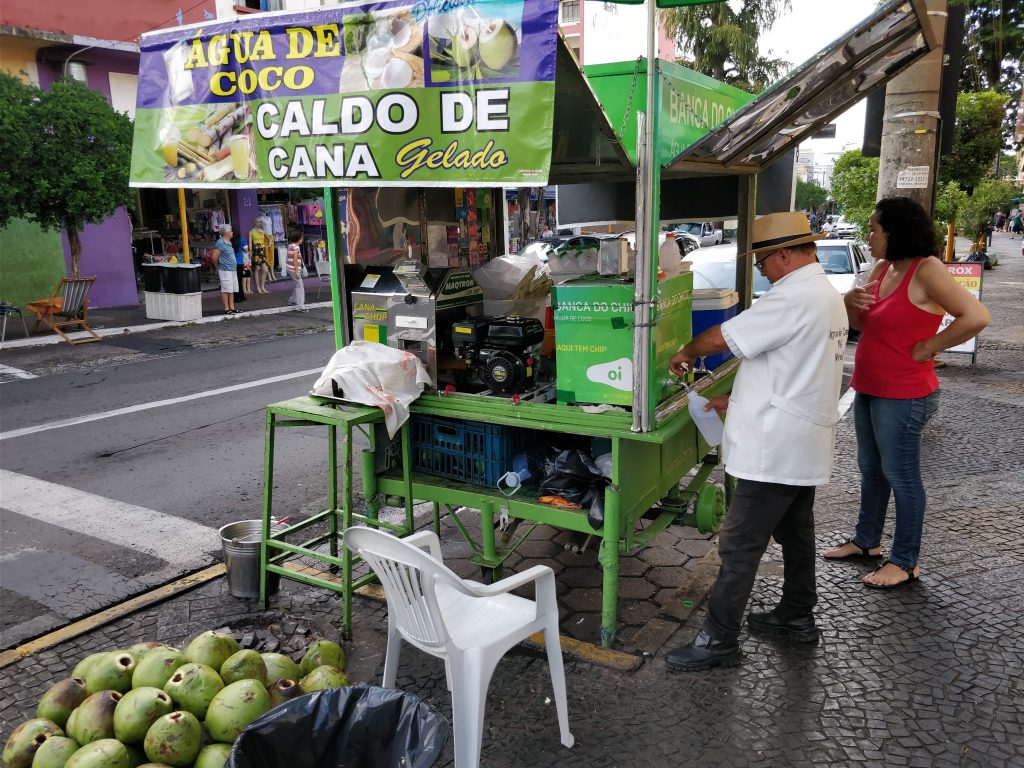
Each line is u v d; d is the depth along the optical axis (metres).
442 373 3.99
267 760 2.14
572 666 3.39
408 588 2.65
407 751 2.13
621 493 3.42
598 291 3.39
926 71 5.82
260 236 18.30
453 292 3.96
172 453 6.68
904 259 3.70
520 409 3.60
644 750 2.87
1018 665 3.34
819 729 2.96
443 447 3.99
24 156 10.78
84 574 4.41
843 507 5.18
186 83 3.58
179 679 2.76
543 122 2.87
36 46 14.06
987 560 4.34
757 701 3.13
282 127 3.38
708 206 4.95
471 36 2.93
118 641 3.71
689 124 3.53
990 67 15.47
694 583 4.11
